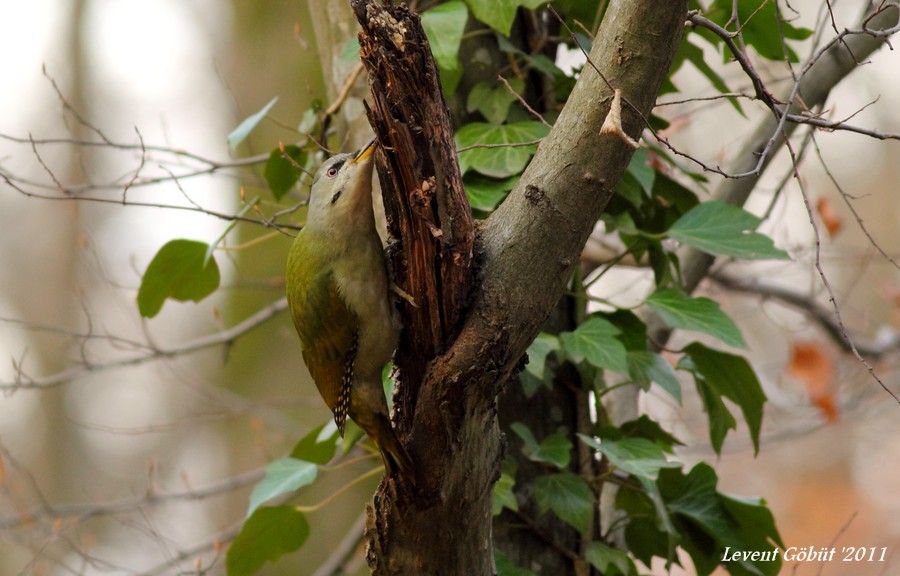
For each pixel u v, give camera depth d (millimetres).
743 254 8914
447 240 6281
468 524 6992
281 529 9664
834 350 17422
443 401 6434
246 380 19062
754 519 9297
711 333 8891
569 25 9570
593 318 8891
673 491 9516
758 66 10750
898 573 22891
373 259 7855
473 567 7215
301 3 18625
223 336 12852
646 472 8312
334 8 10047
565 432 9344
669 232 9211
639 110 6281
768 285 15781
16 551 18938
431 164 6148
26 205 23469
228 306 19328
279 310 13125
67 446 21891
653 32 6125
